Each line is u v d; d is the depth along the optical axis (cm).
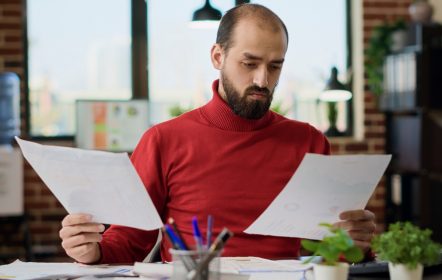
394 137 491
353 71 532
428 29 458
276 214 172
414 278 141
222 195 199
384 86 490
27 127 493
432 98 457
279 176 203
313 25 527
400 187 490
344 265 139
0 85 449
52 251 473
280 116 215
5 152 432
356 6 525
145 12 509
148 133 209
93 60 509
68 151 160
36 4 500
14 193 434
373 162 164
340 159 161
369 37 519
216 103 207
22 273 164
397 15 521
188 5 512
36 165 167
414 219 474
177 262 133
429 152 462
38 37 501
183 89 516
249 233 179
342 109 536
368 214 181
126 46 511
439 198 461
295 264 173
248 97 197
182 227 200
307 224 176
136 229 197
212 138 204
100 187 164
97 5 507
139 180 160
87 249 176
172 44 513
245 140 204
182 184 202
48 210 486
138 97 509
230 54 197
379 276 154
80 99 482
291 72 526
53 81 504
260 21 194
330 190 168
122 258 192
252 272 163
